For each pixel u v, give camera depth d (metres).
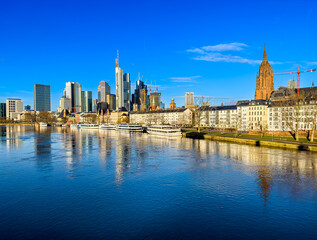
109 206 35.88
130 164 64.44
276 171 55.69
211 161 67.69
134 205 36.25
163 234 28.16
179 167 60.62
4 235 28.03
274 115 158.88
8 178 50.84
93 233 28.39
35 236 27.81
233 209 34.84
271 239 27.20
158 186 45.22
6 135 161.62
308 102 133.25
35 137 145.25
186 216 32.66
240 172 55.09
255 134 120.19
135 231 28.83
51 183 47.19
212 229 29.30
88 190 43.03
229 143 106.06
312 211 34.12
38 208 35.25
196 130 169.75
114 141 120.06
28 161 68.62
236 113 188.38
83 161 68.56
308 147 79.50
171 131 141.75
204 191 42.34
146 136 149.25
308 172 54.56
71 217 32.41
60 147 98.12
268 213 33.50
